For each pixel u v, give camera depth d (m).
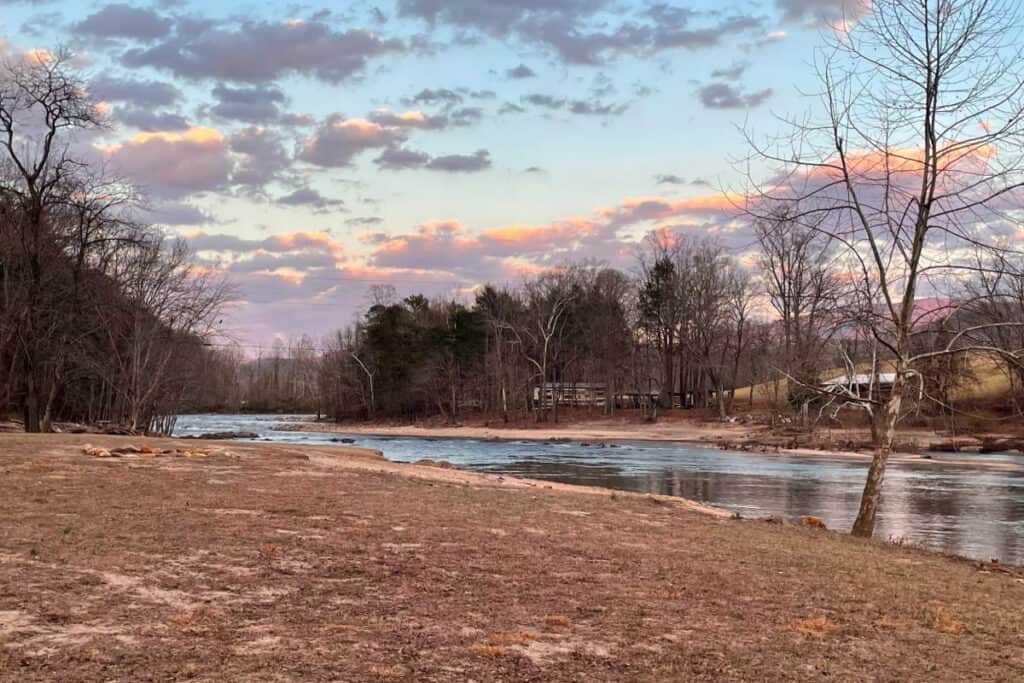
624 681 6.38
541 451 56.06
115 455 21.16
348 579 9.23
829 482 34.34
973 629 8.79
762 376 77.50
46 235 36.50
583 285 97.94
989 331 17.52
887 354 20.03
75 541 10.01
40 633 6.57
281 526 12.16
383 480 20.38
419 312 105.94
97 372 45.12
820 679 6.71
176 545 10.26
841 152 16.78
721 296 81.25
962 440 54.19
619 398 95.81
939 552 15.70
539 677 6.35
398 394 98.75
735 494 29.67
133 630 6.82
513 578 9.87
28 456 19.22
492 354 95.38
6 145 33.91
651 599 9.25
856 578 11.30
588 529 14.31
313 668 6.14
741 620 8.58
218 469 19.67
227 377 125.88
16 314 37.19
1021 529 21.88
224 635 6.86
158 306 45.47
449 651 6.84
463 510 15.52
